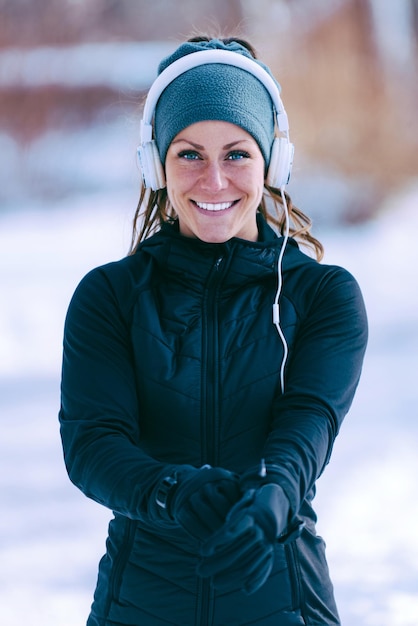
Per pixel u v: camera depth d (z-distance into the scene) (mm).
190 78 2604
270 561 2113
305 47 19938
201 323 2611
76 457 2479
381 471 6441
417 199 17906
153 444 2588
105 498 2381
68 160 20672
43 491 6270
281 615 2496
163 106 2652
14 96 21594
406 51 20312
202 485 2201
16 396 8633
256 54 2895
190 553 2514
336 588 4941
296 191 17703
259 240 2787
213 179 2586
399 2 20609
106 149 21078
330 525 5652
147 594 2529
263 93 2662
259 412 2564
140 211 3094
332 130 18719
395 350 9789
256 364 2574
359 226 17000
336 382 2541
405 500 5957
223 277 2635
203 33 3256
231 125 2586
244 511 2086
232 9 22891
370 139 18609
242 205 2635
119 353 2605
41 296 12461
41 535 5613
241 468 2561
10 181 20297
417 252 14727
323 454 2404
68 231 17125
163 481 2252
